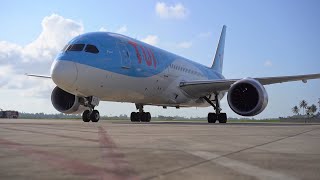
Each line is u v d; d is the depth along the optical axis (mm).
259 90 16547
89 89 16281
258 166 3654
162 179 2980
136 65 18109
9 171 3277
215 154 4559
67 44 16609
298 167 3604
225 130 10188
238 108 17359
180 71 22156
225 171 3363
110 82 16938
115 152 4699
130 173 3240
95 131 9000
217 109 22000
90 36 16922
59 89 18031
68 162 3828
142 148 5184
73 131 8898
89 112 17156
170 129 10438
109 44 17156
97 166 3596
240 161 3982
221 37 31344
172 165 3688
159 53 20625
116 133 8320
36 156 4258
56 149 4969
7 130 9219
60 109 17875
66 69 15445
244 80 16922
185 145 5648
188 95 22453
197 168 3518
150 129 10297
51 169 3398
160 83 20047
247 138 7152
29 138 6707
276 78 18953
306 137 7477
